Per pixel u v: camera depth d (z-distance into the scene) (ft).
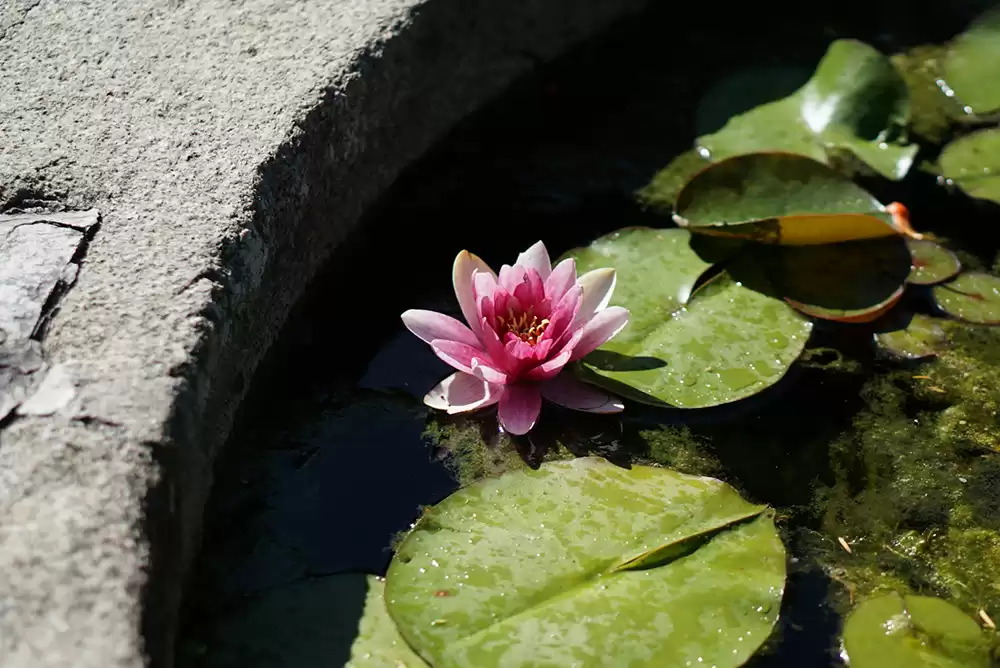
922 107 3.80
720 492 3.02
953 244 3.52
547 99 3.85
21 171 3.12
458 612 2.85
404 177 3.60
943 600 2.92
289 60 3.38
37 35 3.42
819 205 3.46
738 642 2.83
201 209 3.08
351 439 3.14
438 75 3.61
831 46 3.82
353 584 2.92
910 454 3.14
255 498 3.04
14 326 2.88
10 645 2.56
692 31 4.04
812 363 3.28
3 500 2.68
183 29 3.44
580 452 3.12
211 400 2.97
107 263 2.99
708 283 3.36
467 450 3.13
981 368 3.27
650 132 3.75
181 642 2.82
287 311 3.28
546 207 3.57
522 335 3.18
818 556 2.99
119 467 2.74
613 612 2.85
